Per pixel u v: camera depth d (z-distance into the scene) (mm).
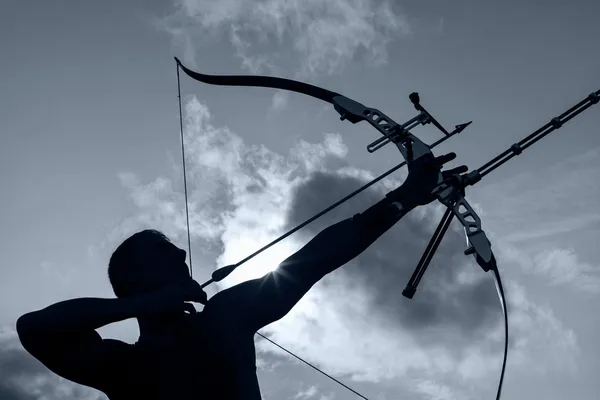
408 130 2939
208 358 1954
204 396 1941
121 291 2145
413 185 2191
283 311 2045
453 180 2703
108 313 1864
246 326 2008
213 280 2422
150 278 2109
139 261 2127
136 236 2186
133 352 1982
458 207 2732
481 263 2686
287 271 2057
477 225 2701
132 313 1880
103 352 1947
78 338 1919
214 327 1978
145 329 2035
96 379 1955
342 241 2098
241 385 1931
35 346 1862
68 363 1904
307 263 2059
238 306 2020
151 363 1966
